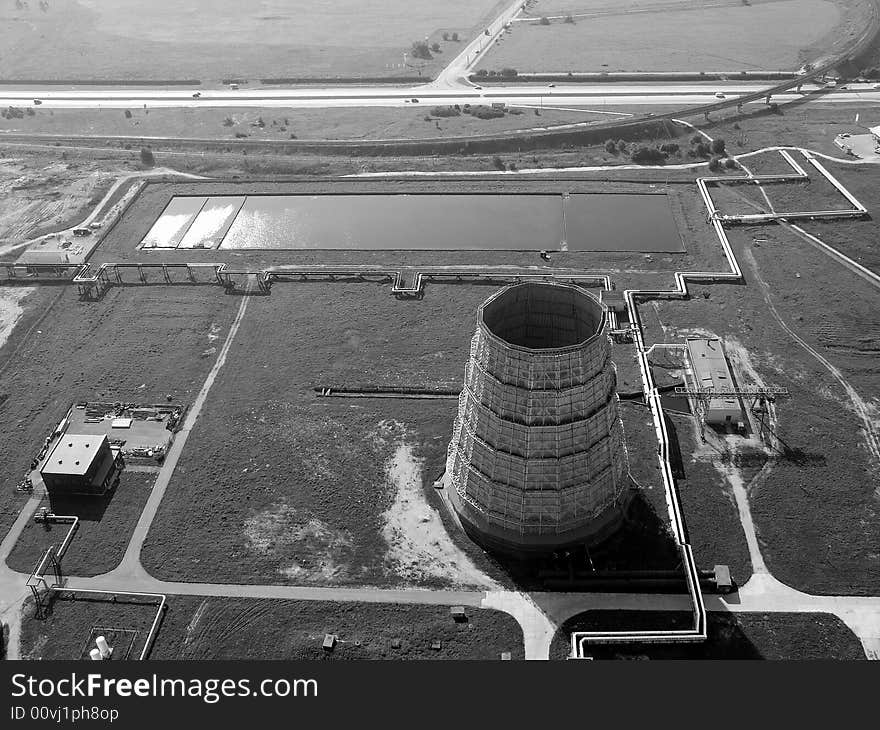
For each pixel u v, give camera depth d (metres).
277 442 91.75
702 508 80.50
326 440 91.69
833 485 82.56
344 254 132.75
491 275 124.00
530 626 69.44
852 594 71.38
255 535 79.75
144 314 117.88
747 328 108.88
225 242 139.50
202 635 69.81
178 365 106.06
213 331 113.25
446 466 85.56
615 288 119.50
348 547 77.94
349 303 118.75
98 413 97.75
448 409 95.75
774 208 141.75
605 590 72.44
